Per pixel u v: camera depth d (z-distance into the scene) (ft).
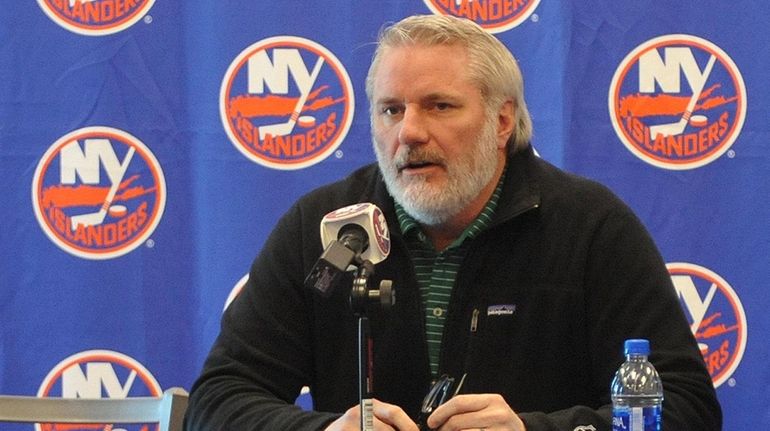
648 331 23.29
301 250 24.99
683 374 22.56
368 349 18.49
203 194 32.30
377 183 25.30
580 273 23.98
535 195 24.39
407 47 23.57
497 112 24.04
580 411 21.42
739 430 32.12
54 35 32.04
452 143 23.18
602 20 32.42
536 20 32.42
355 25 32.45
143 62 32.24
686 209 32.30
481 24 32.45
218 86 32.30
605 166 32.37
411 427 19.84
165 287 32.22
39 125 31.94
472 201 23.95
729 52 32.30
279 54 32.40
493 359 23.73
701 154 32.32
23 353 31.78
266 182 32.37
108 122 32.09
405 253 24.29
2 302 31.73
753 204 32.27
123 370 32.07
